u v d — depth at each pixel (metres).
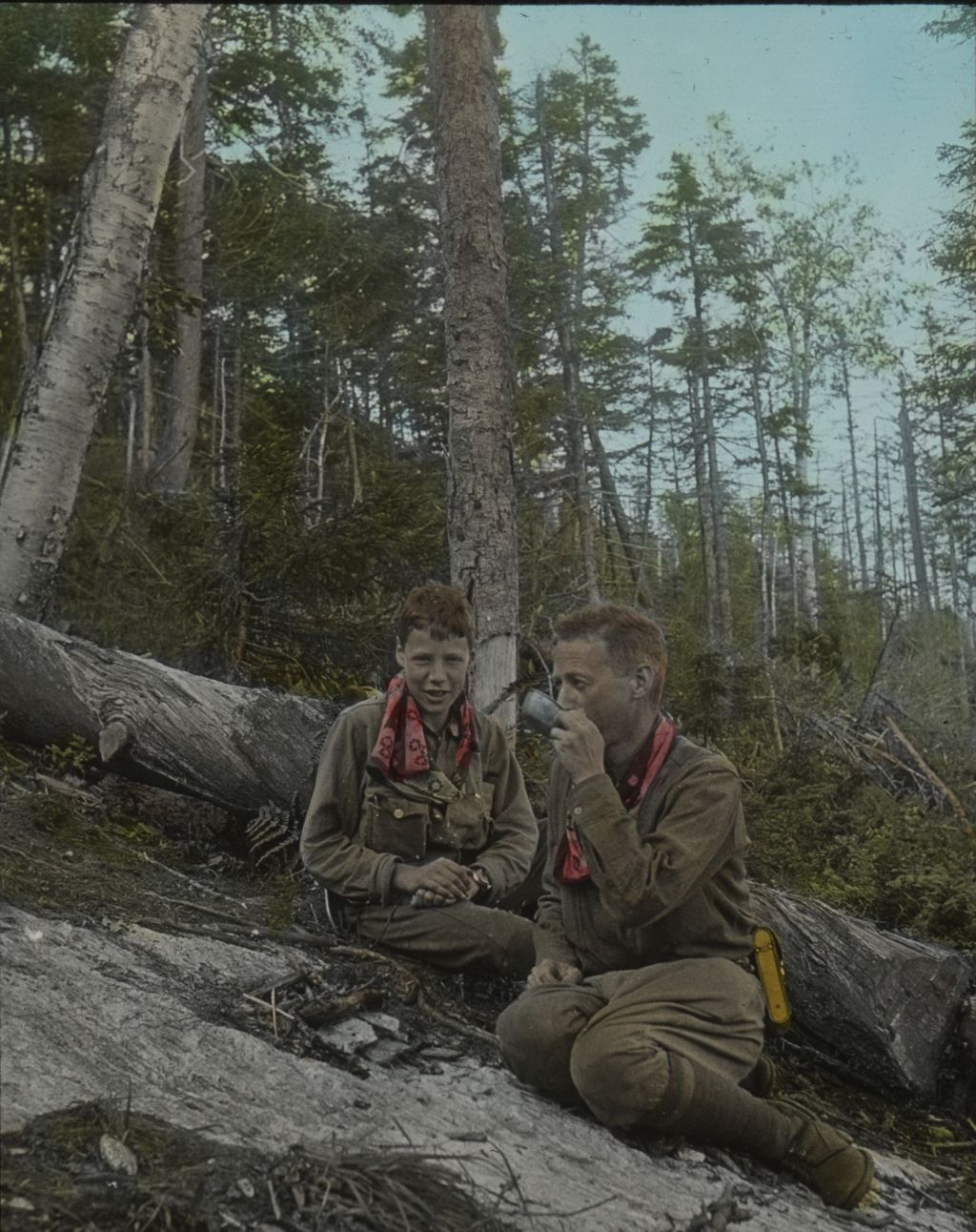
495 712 6.24
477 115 6.79
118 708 4.62
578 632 3.03
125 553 9.41
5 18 12.38
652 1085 2.77
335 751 3.80
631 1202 2.59
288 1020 3.13
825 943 4.03
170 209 16.11
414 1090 2.93
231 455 7.68
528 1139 2.79
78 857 4.05
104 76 13.45
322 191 17.91
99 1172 2.27
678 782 2.98
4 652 4.62
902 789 9.32
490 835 3.91
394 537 7.41
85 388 6.42
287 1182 2.31
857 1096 3.98
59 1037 2.78
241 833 4.80
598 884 2.88
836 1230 2.74
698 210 28.48
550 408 16.59
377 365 18.05
